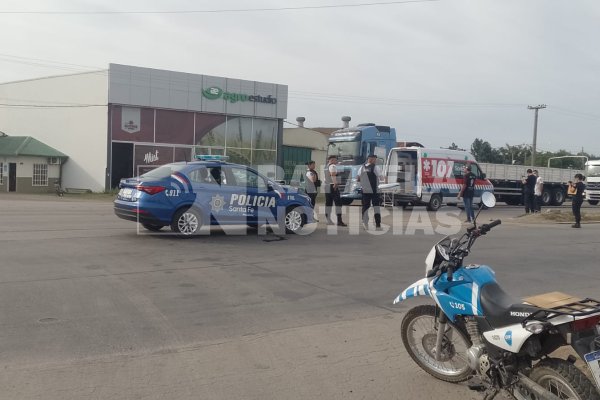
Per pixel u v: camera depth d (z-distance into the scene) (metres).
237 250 10.56
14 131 37.22
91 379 4.51
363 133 25.19
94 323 5.92
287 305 6.93
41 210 18.05
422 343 4.87
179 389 4.38
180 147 35.09
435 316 4.71
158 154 34.34
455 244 4.43
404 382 4.69
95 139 33.12
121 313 6.30
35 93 35.88
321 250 10.94
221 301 6.97
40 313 6.18
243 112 37.38
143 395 4.25
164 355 5.10
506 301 4.03
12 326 5.73
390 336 5.86
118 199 11.92
